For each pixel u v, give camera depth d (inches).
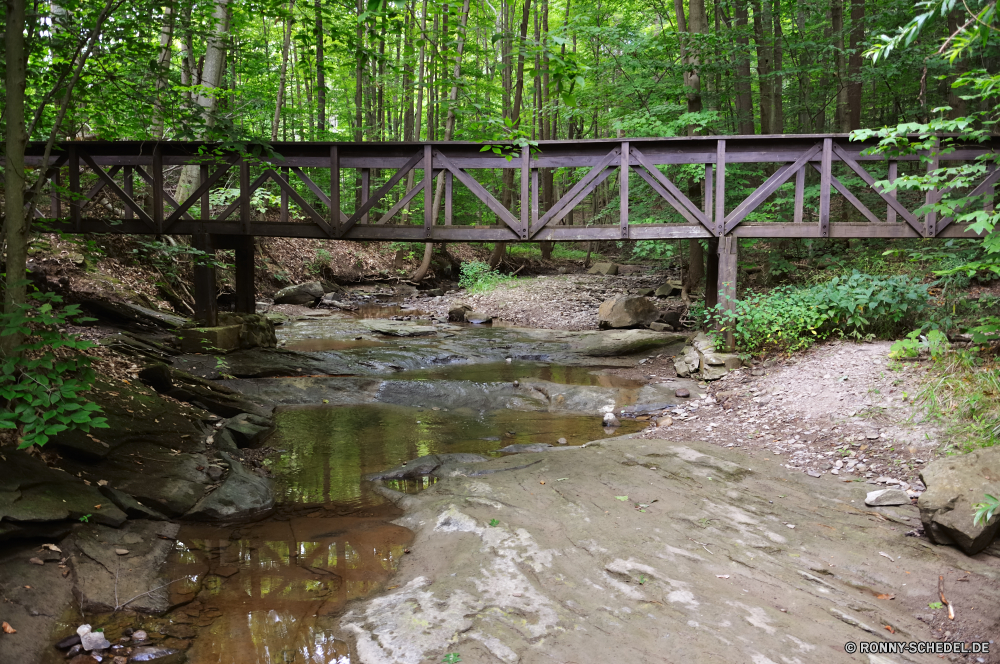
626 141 354.6
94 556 151.3
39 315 158.1
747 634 129.2
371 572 158.4
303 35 271.9
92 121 269.9
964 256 360.2
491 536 170.4
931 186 226.8
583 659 120.5
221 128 227.8
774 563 158.4
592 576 151.3
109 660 119.4
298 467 238.4
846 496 197.2
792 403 277.7
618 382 381.4
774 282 512.7
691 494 201.3
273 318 601.6
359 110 829.8
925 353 281.4
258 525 186.7
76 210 376.5
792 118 787.4
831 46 534.6
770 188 350.3
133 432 216.2
